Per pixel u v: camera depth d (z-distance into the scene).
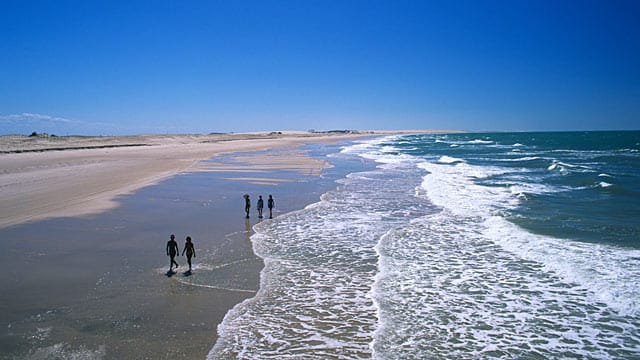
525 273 11.53
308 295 10.15
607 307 9.44
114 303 9.41
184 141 105.44
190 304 9.45
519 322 8.84
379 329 8.52
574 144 92.69
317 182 29.52
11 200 21.14
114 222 16.92
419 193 24.67
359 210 20.02
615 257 12.53
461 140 139.50
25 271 11.33
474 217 18.19
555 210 19.14
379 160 50.84
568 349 7.80
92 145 74.75
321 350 7.68
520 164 43.19
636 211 18.62
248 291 10.30
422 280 11.17
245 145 90.62
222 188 26.27
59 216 17.81
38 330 8.18
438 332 8.42
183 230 15.91
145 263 12.08
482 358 7.48
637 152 61.59
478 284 10.86
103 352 7.41
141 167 38.06
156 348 7.58
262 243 14.39
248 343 7.85
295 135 199.00
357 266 12.26
